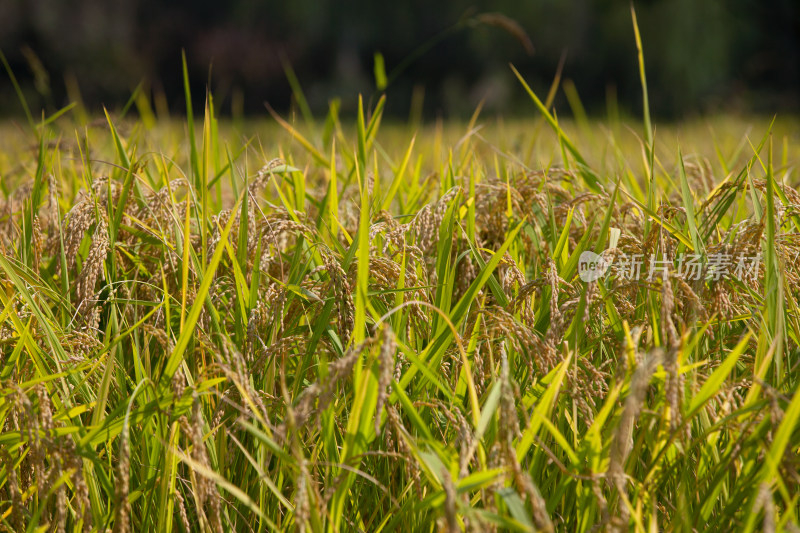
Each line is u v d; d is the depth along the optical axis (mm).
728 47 30234
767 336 1705
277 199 3027
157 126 5105
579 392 1640
